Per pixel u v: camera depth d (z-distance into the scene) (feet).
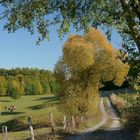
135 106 67.51
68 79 186.39
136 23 36.42
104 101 323.37
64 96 176.76
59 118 200.13
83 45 182.29
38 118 209.26
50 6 42.11
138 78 36.04
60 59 187.01
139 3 36.11
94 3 42.09
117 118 181.88
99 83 190.08
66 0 42.04
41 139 89.20
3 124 222.48
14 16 42.27
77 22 43.42
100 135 99.19
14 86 478.18
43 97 522.47
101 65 188.55
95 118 184.85
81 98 175.11
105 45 187.93
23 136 110.93
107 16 42.45
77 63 182.70
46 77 631.56
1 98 532.32
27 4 42.22
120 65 190.60
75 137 96.78
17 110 346.33
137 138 75.72
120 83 193.77
